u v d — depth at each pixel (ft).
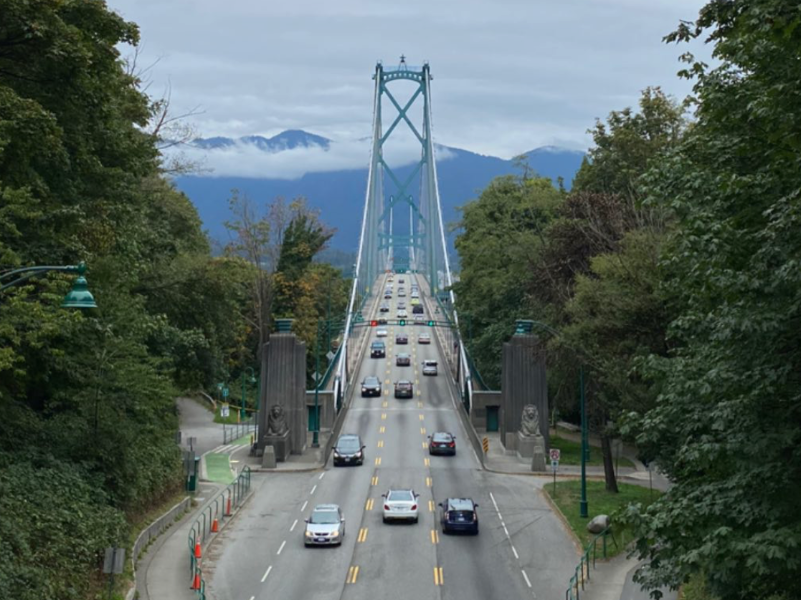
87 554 100.68
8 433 114.62
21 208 84.12
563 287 191.21
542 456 213.46
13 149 92.79
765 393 61.57
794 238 59.93
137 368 131.54
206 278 188.24
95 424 125.39
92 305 69.10
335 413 270.87
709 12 79.25
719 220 69.67
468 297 325.01
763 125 69.15
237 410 329.52
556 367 186.29
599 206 194.29
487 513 169.99
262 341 362.12
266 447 217.97
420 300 574.15
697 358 73.61
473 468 218.59
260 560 134.00
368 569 130.31
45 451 116.26
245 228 385.09
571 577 124.16
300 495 186.39
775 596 70.49
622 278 139.74
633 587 119.55
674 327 75.82
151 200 187.52
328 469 216.95
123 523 115.55
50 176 109.29
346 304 463.42
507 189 370.73
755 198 68.33
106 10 114.11
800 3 53.62
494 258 297.33
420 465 221.66
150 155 138.51
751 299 62.08
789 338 61.98
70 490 110.11
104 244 113.50
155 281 181.47
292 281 404.77
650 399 129.90
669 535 63.93
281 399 234.17
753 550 56.08
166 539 140.36
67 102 108.88
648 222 161.48
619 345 137.08
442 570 130.31
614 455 242.99
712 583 62.03
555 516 166.81
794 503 60.80
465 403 293.02
